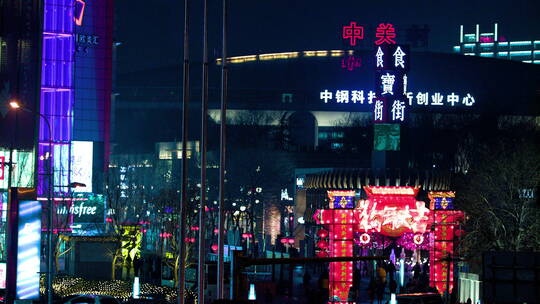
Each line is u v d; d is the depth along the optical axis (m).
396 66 90.94
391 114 90.94
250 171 181.25
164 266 83.25
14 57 99.94
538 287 33.56
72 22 138.00
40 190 128.62
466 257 81.25
